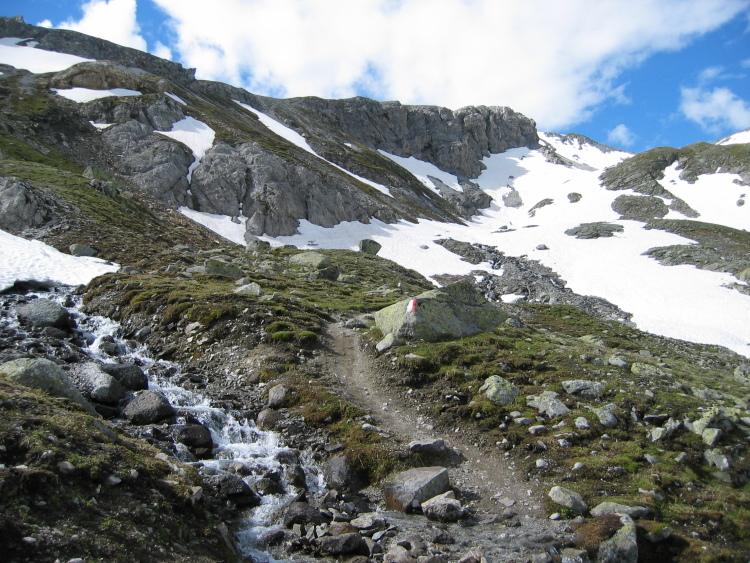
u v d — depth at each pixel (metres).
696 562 10.79
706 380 29.23
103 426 10.73
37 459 8.25
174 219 65.25
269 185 89.38
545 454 15.07
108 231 41.59
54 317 20.62
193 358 20.62
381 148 193.88
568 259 94.56
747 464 14.79
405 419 17.33
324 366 20.75
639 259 92.56
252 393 18.14
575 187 164.50
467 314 26.62
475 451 15.62
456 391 18.97
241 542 10.09
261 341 21.80
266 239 81.25
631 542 10.79
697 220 118.56
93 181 55.28
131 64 136.38
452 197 167.00
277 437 15.45
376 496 13.24
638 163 158.38
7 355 15.41
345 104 195.12
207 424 15.17
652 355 39.97
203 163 88.12
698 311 71.00
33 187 43.44
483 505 12.84
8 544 6.52
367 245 82.44
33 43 128.12
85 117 89.31
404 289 46.25
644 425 16.95
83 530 7.45
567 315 62.22
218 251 48.97
